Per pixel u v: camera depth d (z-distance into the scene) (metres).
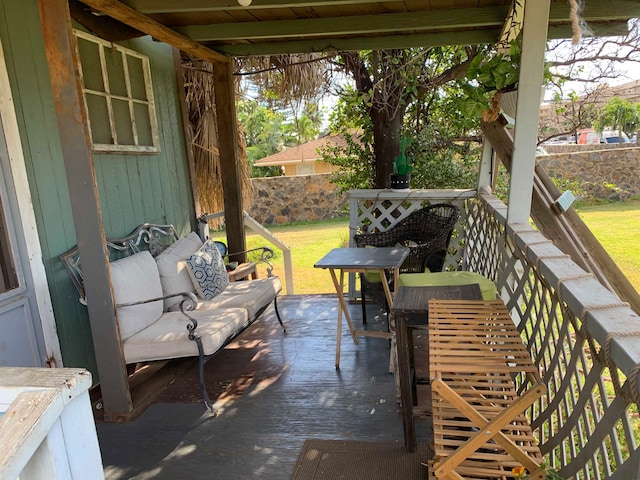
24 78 2.51
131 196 3.47
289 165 18.25
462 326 1.82
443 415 1.56
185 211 4.32
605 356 1.11
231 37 3.38
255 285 3.56
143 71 3.67
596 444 1.25
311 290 5.75
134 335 2.62
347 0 2.61
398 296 2.18
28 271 2.49
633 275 4.59
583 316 1.28
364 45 3.87
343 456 2.10
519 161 2.46
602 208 8.74
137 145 3.55
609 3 3.09
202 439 2.30
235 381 2.90
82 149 2.23
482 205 3.75
